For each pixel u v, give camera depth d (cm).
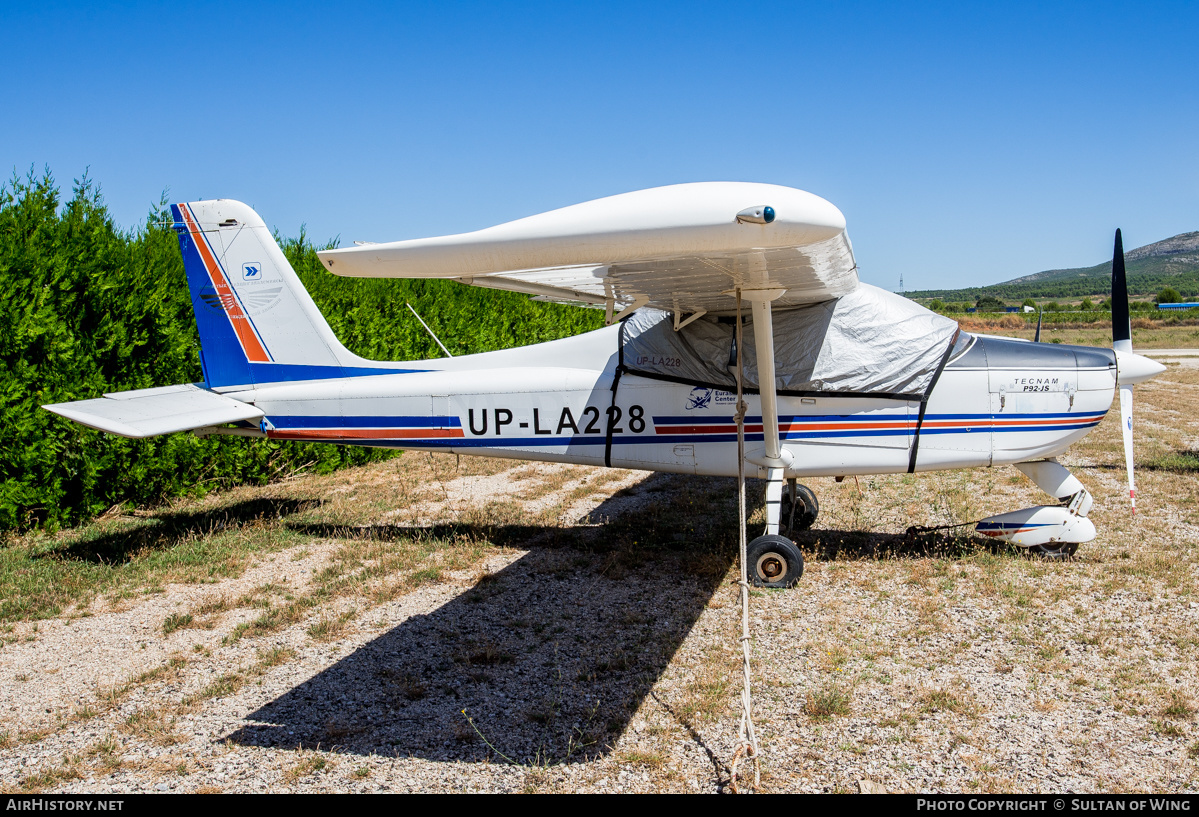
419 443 597
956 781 292
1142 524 631
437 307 1177
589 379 573
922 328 543
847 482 830
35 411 639
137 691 376
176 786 297
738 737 327
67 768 309
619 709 353
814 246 312
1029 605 466
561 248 257
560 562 573
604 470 943
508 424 585
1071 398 531
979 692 362
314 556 598
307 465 946
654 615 467
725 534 635
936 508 709
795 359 538
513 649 421
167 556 585
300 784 298
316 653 417
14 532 643
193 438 782
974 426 535
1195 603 463
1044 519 545
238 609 485
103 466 684
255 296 608
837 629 439
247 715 352
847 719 340
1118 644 411
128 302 723
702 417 554
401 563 568
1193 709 340
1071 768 299
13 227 666
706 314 554
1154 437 1057
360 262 273
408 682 381
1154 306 6588
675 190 254
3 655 419
